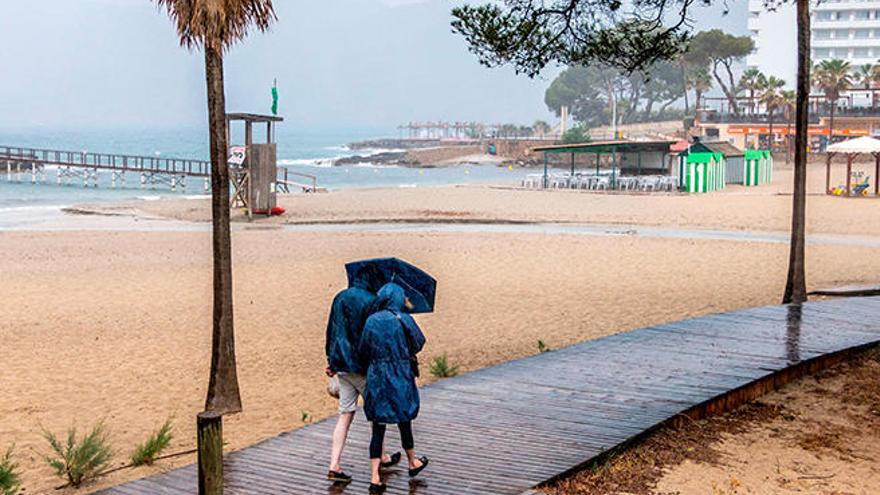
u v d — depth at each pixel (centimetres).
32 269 2428
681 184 5406
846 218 3709
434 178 8769
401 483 642
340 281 2159
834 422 855
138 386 1194
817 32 12812
